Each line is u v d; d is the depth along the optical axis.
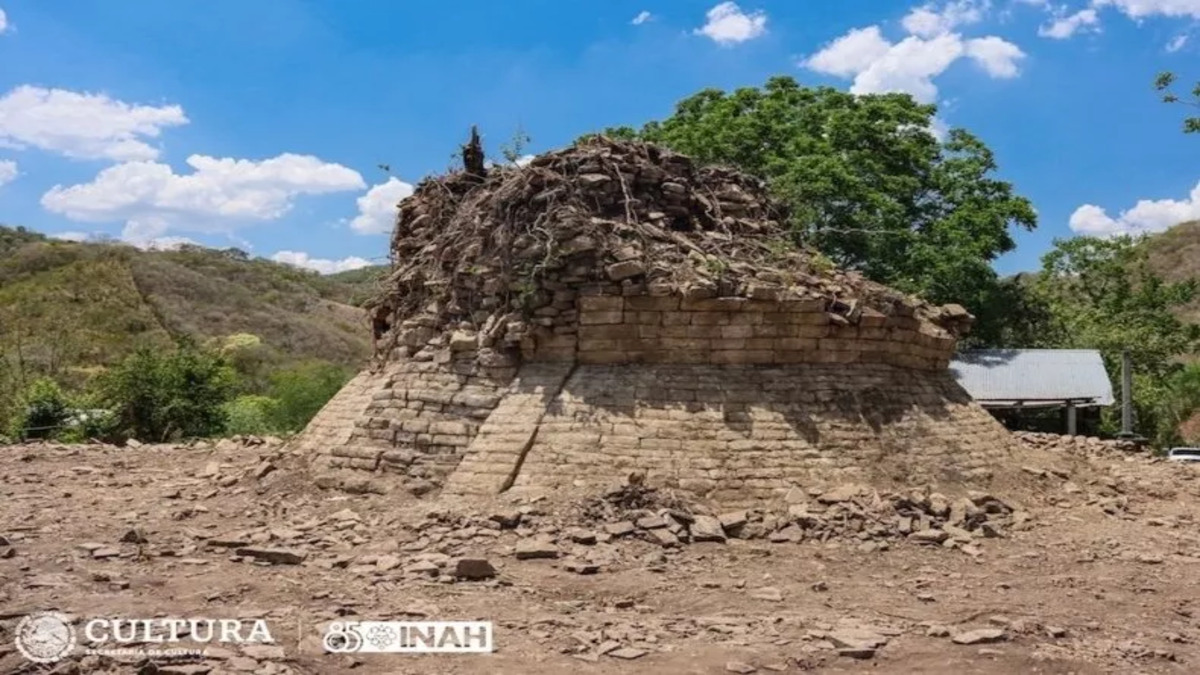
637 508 11.66
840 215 27.73
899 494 12.38
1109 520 13.34
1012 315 33.53
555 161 15.05
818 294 14.21
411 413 14.08
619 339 13.64
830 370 14.08
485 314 14.45
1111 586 9.97
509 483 12.61
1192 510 14.47
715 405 13.15
